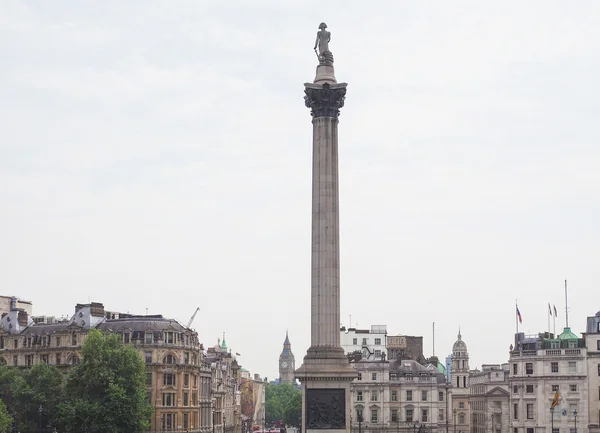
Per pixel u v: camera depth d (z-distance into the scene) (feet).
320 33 403.75
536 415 616.39
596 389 603.67
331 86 389.60
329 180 385.70
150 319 639.35
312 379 366.63
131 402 536.83
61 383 577.43
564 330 652.89
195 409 645.92
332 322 376.48
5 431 508.12
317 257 380.78
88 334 568.00
